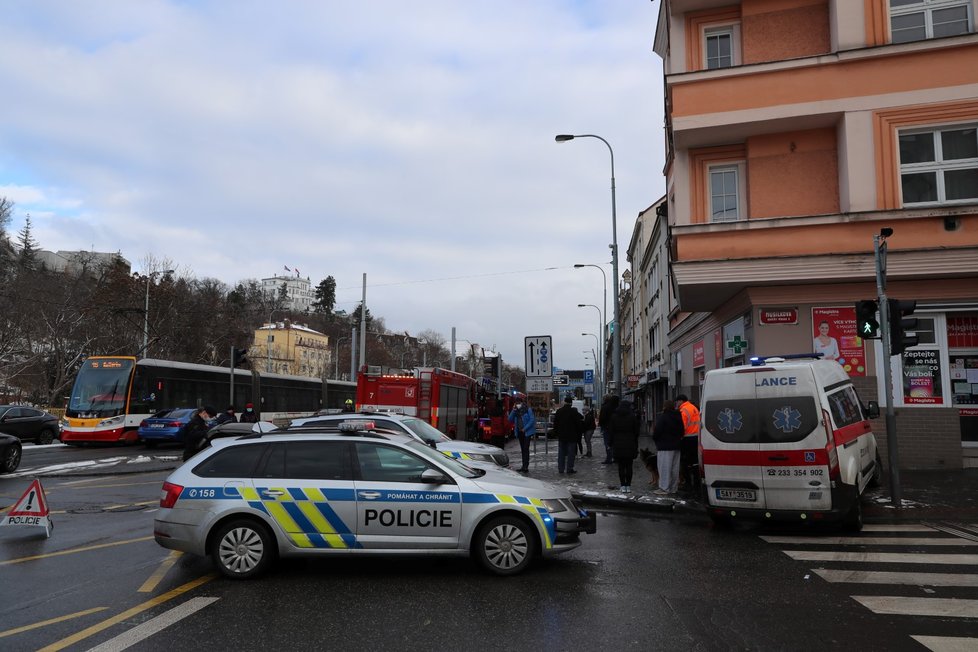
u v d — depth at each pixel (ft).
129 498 43.19
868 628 17.72
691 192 52.95
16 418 90.22
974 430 45.68
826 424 29.89
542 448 101.14
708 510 31.94
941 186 45.34
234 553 23.06
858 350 46.85
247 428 40.37
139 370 88.12
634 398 158.92
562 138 85.76
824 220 46.39
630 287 190.19
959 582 22.22
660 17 65.77
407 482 23.70
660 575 23.49
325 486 23.45
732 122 48.55
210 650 16.39
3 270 158.81
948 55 45.09
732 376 31.99
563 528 23.80
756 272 47.26
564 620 18.51
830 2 48.93
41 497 31.14
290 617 18.90
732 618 18.62
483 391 104.78
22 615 19.17
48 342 148.56
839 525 32.30
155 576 23.58
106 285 147.23
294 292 555.69
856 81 46.55
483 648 16.43
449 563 25.38
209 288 220.64
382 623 18.35
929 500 36.68
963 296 45.65
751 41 51.11
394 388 69.56
